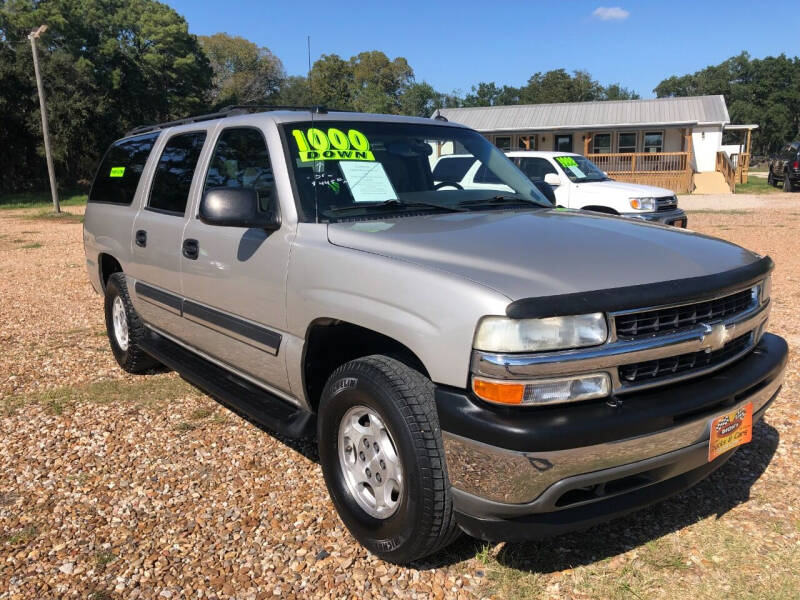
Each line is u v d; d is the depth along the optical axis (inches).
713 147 1293.1
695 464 102.9
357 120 150.3
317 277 117.5
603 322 92.3
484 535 97.6
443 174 151.9
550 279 95.1
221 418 177.9
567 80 3484.3
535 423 89.4
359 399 109.7
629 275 98.7
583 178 474.9
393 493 110.0
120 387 202.4
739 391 104.4
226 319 145.9
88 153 1541.6
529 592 105.3
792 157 1152.8
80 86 1467.8
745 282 107.3
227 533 123.6
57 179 1549.0
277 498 135.9
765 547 116.0
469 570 111.3
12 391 200.1
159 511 131.6
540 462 89.2
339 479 118.3
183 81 1891.0
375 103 2842.0
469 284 94.5
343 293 112.2
